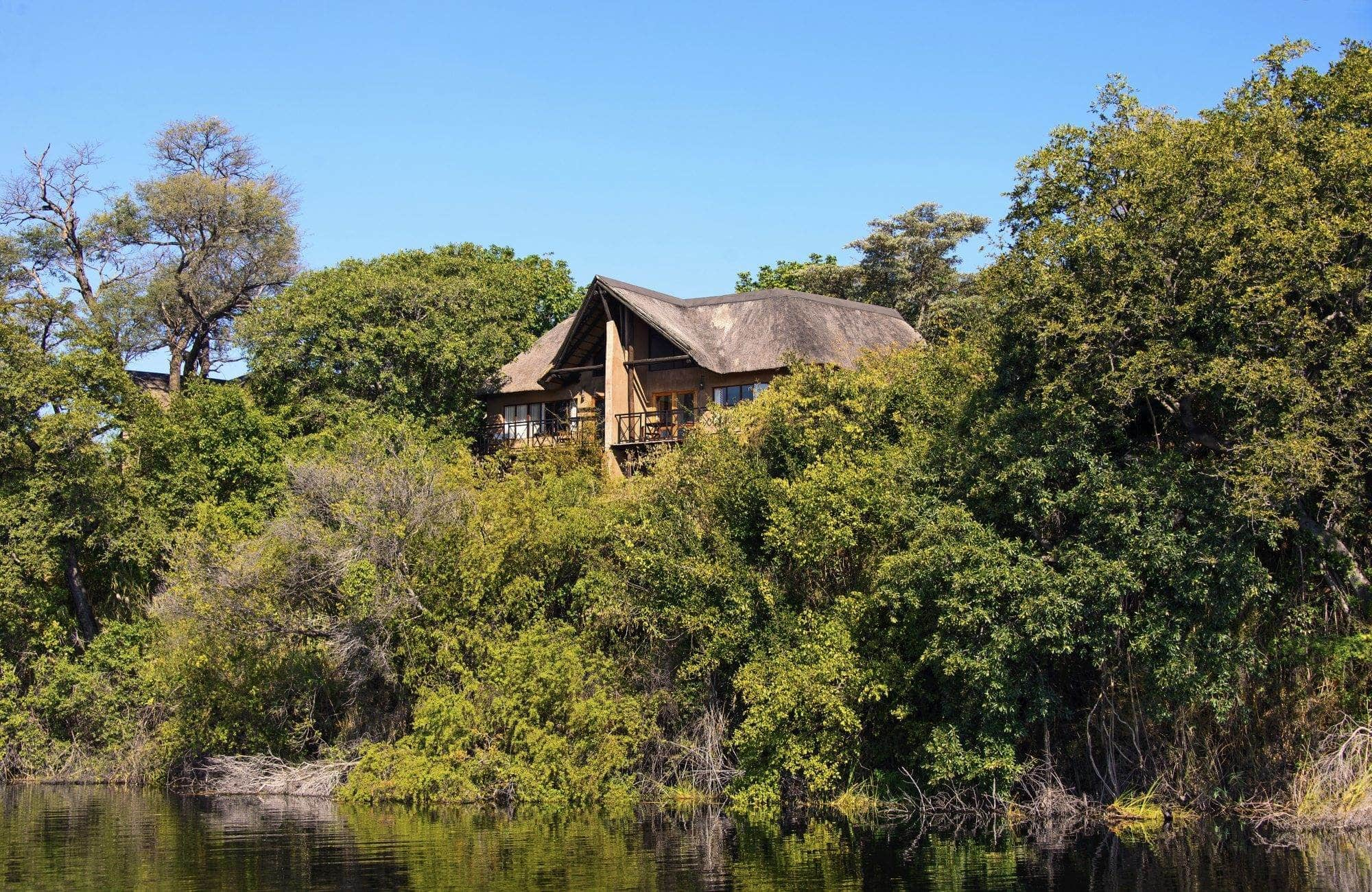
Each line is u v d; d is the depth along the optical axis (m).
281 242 53.59
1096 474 20.84
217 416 35.66
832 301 40.81
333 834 21.59
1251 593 20.23
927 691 23.94
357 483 28.42
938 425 26.36
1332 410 19.89
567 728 25.67
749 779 24.69
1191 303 19.92
